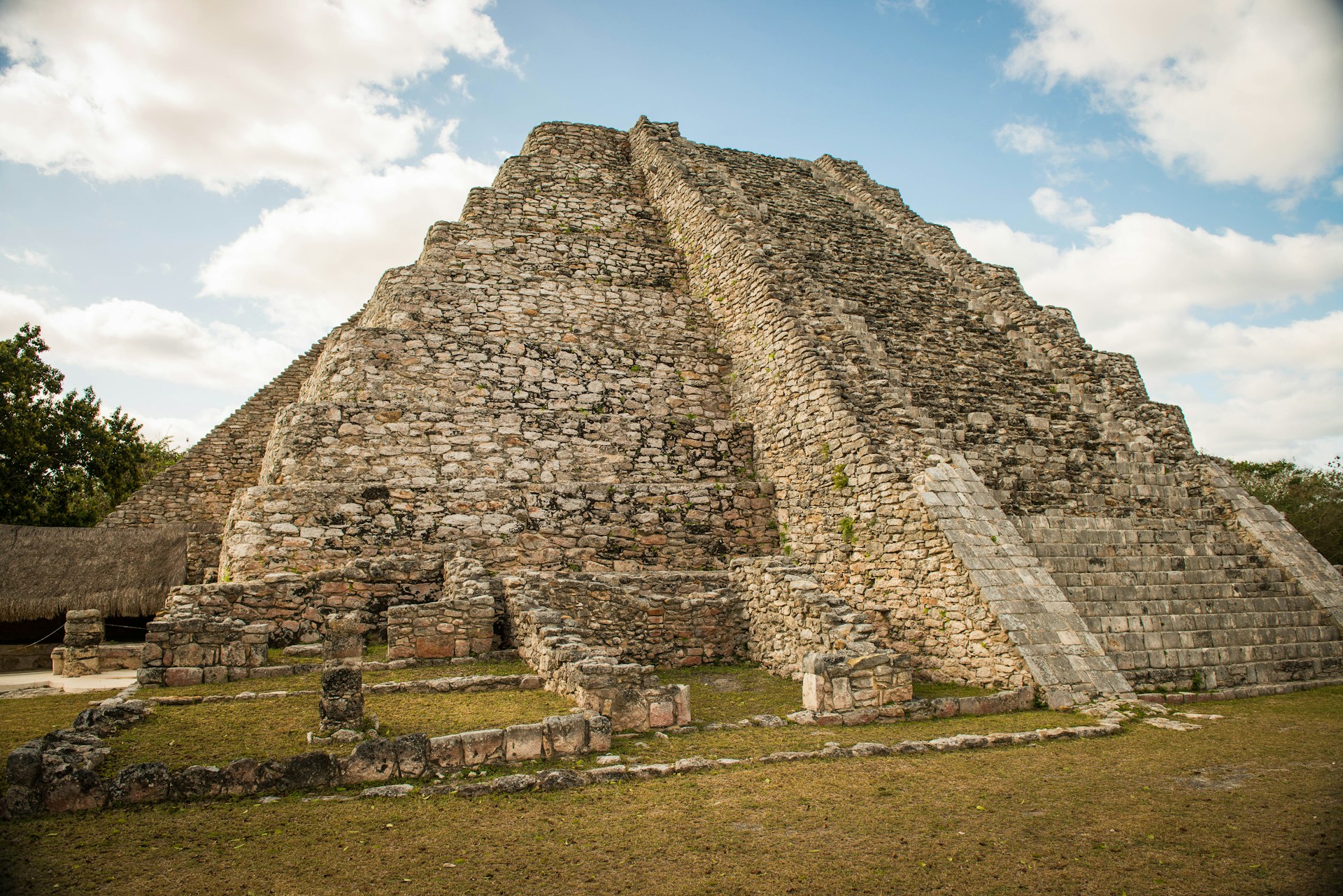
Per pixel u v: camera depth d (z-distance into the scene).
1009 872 5.58
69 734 7.32
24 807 6.26
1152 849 5.98
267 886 5.20
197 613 11.13
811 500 15.40
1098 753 8.52
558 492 15.26
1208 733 9.46
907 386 17.16
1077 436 17.36
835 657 9.70
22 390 25.52
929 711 9.84
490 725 8.20
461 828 6.13
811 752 8.15
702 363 19.36
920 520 12.77
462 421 17.02
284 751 7.43
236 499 14.88
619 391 18.42
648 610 13.04
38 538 16.95
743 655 13.45
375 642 12.70
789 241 22.48
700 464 17.69
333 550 14.12
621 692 8.76
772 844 5.96
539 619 10.91
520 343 18.44
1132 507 16.20
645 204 23.83
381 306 19.08
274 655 11.57
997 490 14.95
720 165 26.77
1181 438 18.72
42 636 16.33
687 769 7.55
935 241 24.39
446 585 13.07
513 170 23.38
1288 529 16.62
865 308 19.95
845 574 14.27
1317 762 8.26
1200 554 15.50
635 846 5.87
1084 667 11.16
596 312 19.62
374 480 16.08
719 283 19.97
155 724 8.33
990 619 11.41
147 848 5.71
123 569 16.83
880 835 6.16
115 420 28.34
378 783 6.98
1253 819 6.59
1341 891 5.30
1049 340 20.28
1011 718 9.82
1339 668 13.90
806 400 15.84
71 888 5.12
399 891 5.18
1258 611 14.38
